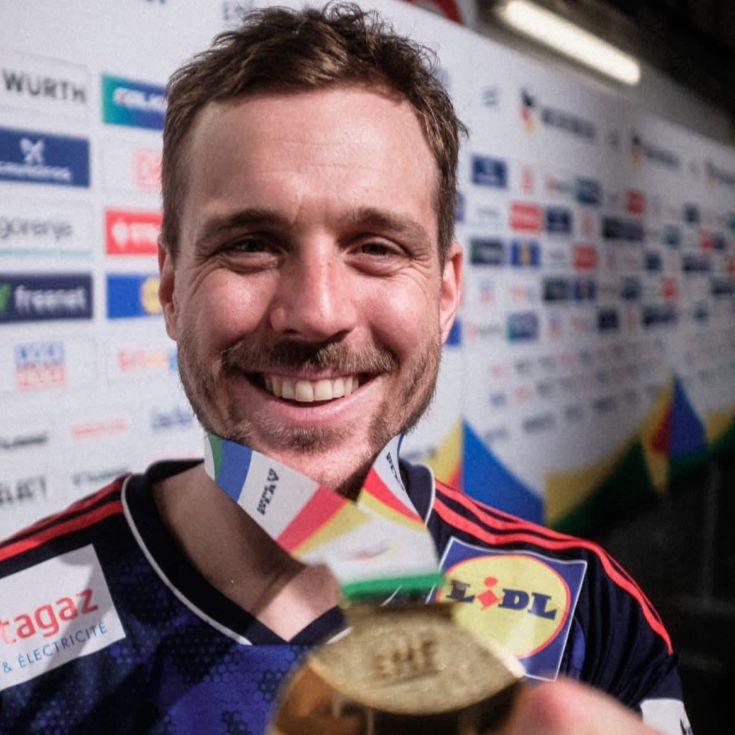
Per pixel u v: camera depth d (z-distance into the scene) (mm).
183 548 708
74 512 768
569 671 716
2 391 1147
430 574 560
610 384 2584
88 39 1210
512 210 2031
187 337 679
